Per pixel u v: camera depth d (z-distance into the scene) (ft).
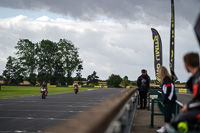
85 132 6.07
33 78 391.04
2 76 489.67
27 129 30.48
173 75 25.52
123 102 14.69
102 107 9.53
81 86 447.01
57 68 410.52
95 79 652.89
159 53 51.24
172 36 36.04
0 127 31.81
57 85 409.08
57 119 39.01
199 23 10.27
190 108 11.16
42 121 36.99
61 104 66.90
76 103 70.95
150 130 29.84
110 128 9.75
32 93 139.03
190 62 11.71
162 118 41.06
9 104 64.95
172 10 35.81
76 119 7.17
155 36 51.47
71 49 408.87
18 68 390.42
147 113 47.57
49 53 412.16
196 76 11.39
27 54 391.24
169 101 23.85
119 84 613.93
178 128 10.89
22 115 43.62
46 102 73.36
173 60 36.22
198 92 11.09
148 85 54.75
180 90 212.64
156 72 51.42
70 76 407.23
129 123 23.41
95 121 7.10
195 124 10.71
